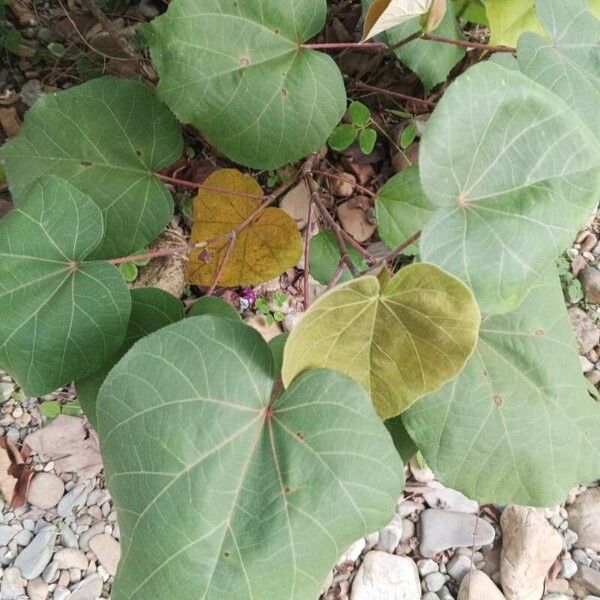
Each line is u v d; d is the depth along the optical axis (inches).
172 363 13.2
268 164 18.0
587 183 14.3
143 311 16.9
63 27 25.0
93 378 16.6
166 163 19.0
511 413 16.2
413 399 14.3
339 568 23.1
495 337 16.4
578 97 16.8
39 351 15.2
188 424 13.1
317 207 22.7
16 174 18.3
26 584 21.6
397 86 25.7
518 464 16.2
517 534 23.3
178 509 12.8
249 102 17.1
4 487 22.0
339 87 17.4
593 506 24.3
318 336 13.0
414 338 13.2
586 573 23.6
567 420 16.6
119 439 13.2
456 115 13.6
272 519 13.0
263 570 12.9
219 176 22.1
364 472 13.1
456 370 13.3
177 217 24.4
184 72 16.7
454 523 23.9
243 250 22.2
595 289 26.5
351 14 25.3
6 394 22.7
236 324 13.8
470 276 13.8
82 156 18.5
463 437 16.0
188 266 22.7
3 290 15.0
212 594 12.7
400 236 20.4
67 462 22.7
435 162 13.7
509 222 13.9
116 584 13.2
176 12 16.2
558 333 16.8
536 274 14.1
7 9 24.9
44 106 18.1
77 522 22.6
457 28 21.7
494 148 14.0
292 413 13.5
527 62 16.8
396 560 23.0
